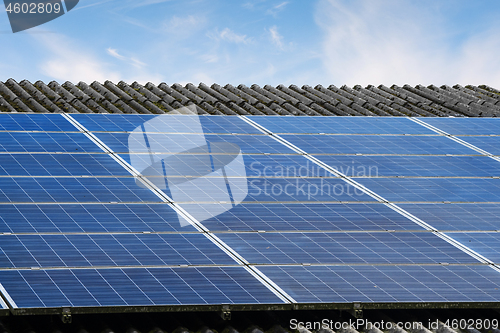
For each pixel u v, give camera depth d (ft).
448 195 44.86
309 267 35.58
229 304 32.04
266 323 35.91
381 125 57.72
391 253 37.55
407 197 44.24
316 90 76.59
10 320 34.09
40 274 32.73
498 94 77.97
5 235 35.70
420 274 35.81
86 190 41.37
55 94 66.54
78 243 35.68
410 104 72.69
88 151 47.06
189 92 72.38
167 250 35.88
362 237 38.96
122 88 72.79
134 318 35.37
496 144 54.54
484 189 46.09
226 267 34.86
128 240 36.45
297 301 32.63
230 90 74.59
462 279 35.65
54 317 34.53
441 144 53.83
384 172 47.65
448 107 71.77
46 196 40.19
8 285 31.63
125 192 41.63
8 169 43.09
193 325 35.22
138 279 33.19
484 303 33.91
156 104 68.13
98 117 54.24
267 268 35.17
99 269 33.68
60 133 49.93
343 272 35.42
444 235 39.93
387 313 37.47
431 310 37.91
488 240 39.78
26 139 48.08
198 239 37.24
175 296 32.24
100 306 30.96
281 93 74.59
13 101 63.57
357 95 75.51
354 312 33.06
